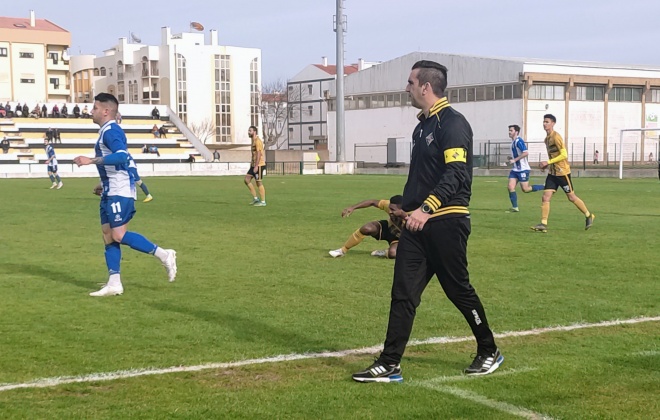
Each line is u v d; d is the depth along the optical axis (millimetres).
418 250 4828
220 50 87938
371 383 4742
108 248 7812
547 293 7777
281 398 4426
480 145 61062
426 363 5219
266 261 10094
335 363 5215
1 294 7785
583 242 12109
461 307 4926
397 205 9719
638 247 11477
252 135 20406
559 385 4703
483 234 13250
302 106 102000
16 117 54312
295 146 103625
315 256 10570
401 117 67375
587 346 5656
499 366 5102
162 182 37094
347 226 14766
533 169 47312
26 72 78125
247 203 21406
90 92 94125
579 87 61156
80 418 4074
